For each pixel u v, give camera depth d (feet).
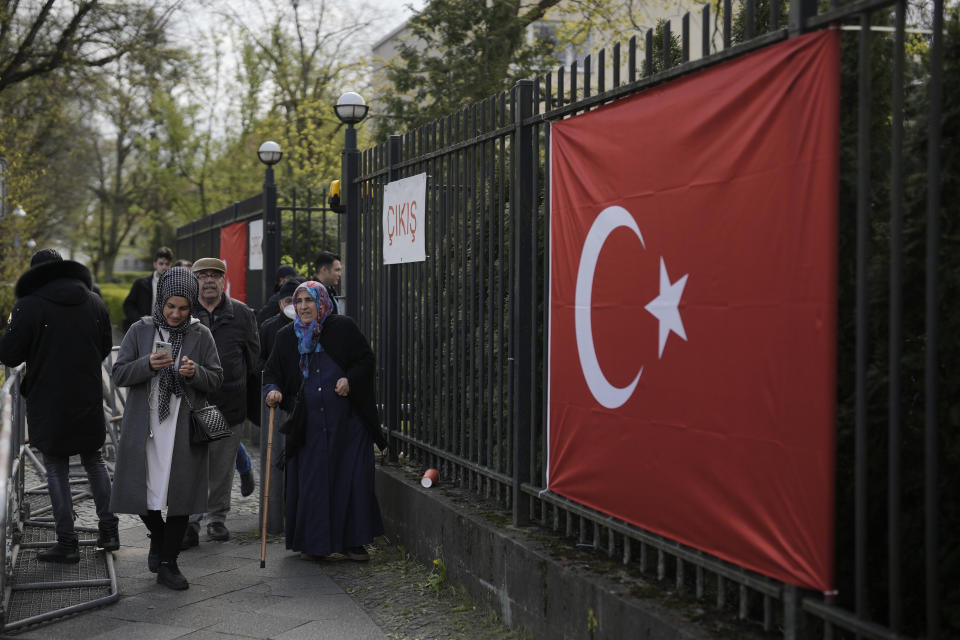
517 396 17.44
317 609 17.61
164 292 18.98
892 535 9.53
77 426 20.04
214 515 23.15
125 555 21.39
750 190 11.25
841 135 10.92
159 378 18.74
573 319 15.46
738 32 13.61
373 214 25.66
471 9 57.62
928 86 10.28
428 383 22.27
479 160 19.49
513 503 17.35
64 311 20.01
